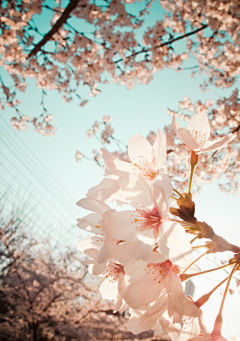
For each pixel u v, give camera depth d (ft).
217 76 17.58
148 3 14.47
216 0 13.14
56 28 13.29
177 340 3.20
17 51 13.20
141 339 55.88
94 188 3.92
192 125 4.39
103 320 60.18
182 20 15.61
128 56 16.53
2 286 44.45
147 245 3.19
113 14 13.56
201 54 17.56
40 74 16.56
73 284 50.52
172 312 3.03
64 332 47.19
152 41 15.67
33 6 12.28
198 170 18.26
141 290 3.27
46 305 45.62
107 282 3.95
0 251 41.55
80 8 13.14
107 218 3.33
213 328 3.18
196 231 3.49
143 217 3.43
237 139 16.60
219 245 3.46
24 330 42.04
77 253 51.11
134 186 3.48
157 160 3.94
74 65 15.85
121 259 3.06
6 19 11.98
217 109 17.17
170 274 3.40
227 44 16.15
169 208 3.37
